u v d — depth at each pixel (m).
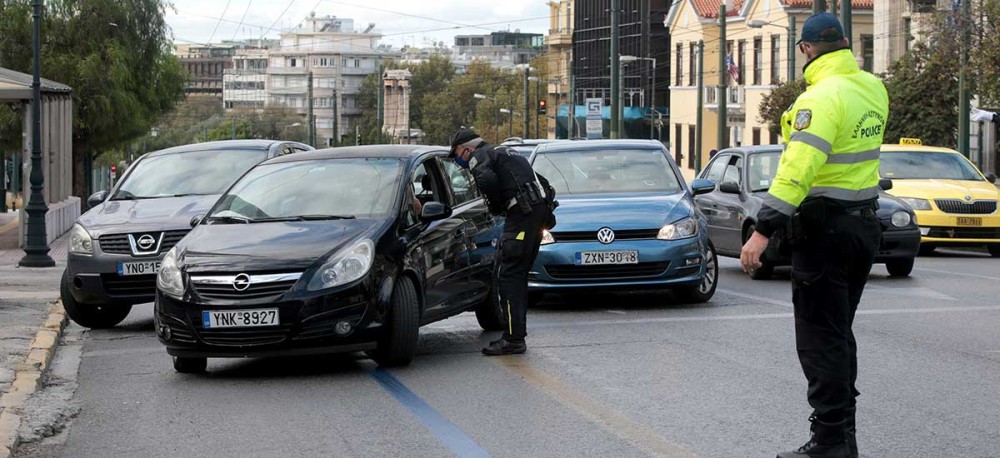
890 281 20.42
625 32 120.44
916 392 10.67
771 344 13.50
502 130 182.62
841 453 7.82
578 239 16.50
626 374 11.77
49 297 19.83
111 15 55.28
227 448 9.20
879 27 60.06
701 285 17.20
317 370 12.49
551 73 156.62
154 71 57.50
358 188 13.32
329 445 9.17
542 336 14.39
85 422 10.29
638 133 118.44
